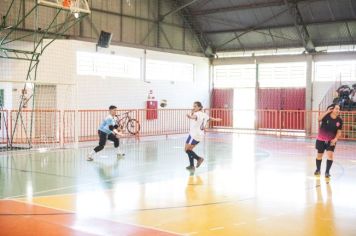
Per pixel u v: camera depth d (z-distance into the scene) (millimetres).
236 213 7484
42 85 19906
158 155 15273
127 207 7840
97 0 22656
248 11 25281
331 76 25016
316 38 24828
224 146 18359
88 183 10133
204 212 7535
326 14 23344
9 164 13008
